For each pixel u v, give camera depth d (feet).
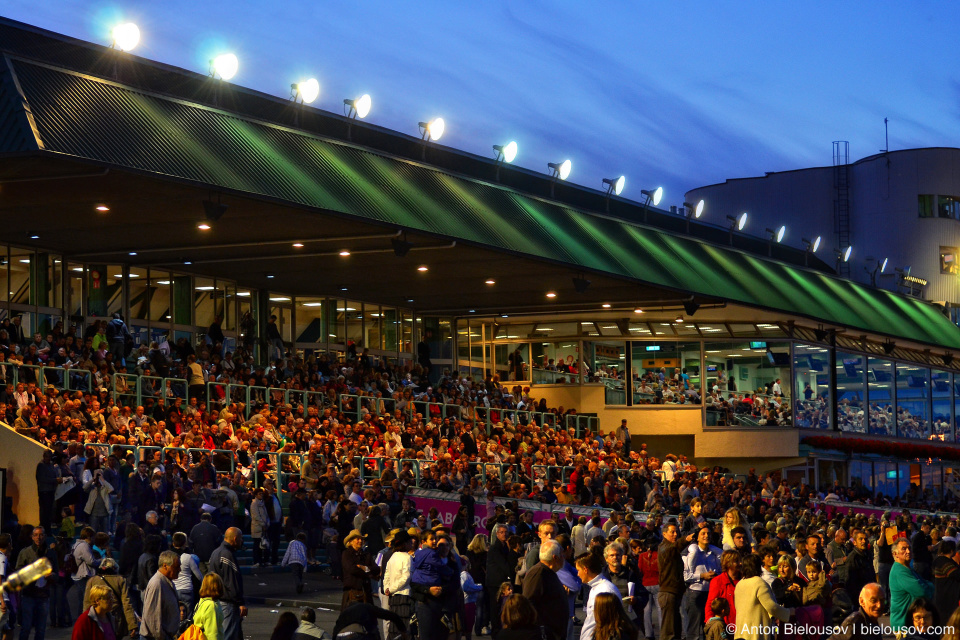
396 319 143.33
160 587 45.47
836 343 164.55
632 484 112.27
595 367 155.33
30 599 52.65
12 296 104.73
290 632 40.11
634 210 139.85
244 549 83.56
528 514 67.31
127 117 78.02
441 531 48.75
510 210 110.32
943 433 183.83
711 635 41.83
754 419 155.33
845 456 164.04
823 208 235.40
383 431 111.86
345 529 78.54
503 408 140.36
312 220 92.02
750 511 108.47
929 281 228.02
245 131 88.38
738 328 157.28
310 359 123.95
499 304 140.05
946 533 64.54
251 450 92.99
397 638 46.96
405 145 110.01
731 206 243.60
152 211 89.35
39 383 90.27
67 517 71.05
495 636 34.63
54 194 82.84
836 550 64.85
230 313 125.49
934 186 229.25
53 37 81.92
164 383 100.12
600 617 34.09
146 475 74.90
